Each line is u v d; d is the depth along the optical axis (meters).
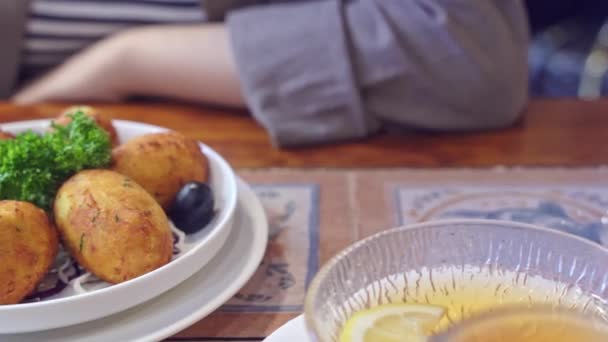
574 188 0.66
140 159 0.56
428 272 0.48
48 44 0.98
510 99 0.76
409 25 0.75
